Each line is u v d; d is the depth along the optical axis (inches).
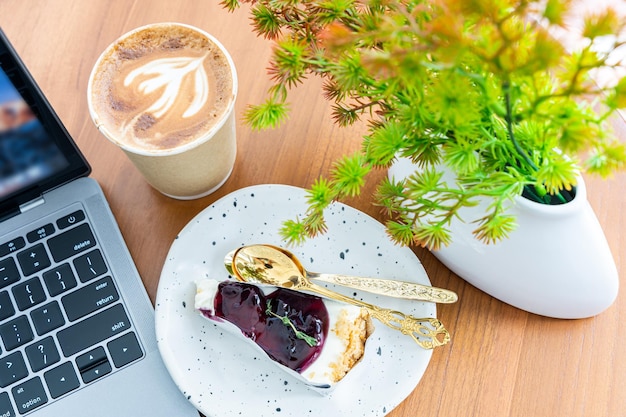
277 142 24.8
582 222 18.5
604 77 15.6
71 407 21.3
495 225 15.4
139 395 21.5
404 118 15.0
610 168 14.4
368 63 12.6
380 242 22.5
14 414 21.3
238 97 25.2
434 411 21.5
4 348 21.8
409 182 15.8
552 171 14.7
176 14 26.3
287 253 22.4
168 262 22.2
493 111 14.9
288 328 21.1
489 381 21.8
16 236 22.8
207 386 21.0
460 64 13.8
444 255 21.7
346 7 15.1
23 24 26.2
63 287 22.3
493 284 21.4
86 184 23.4
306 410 20.8
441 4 12.3
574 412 21.4
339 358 20.9
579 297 20.7
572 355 22.0
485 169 16.4
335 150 24.7
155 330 21.5
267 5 16.6
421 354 21.2
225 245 22.8
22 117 19.5
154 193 24.3
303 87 25.4
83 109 25.3
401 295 21.6
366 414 20.6
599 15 12.5
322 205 16.4
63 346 21.8
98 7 26.4
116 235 22.9
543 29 12.1
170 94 20.1
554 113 13.8
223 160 22.2
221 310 21.5
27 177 22.1
